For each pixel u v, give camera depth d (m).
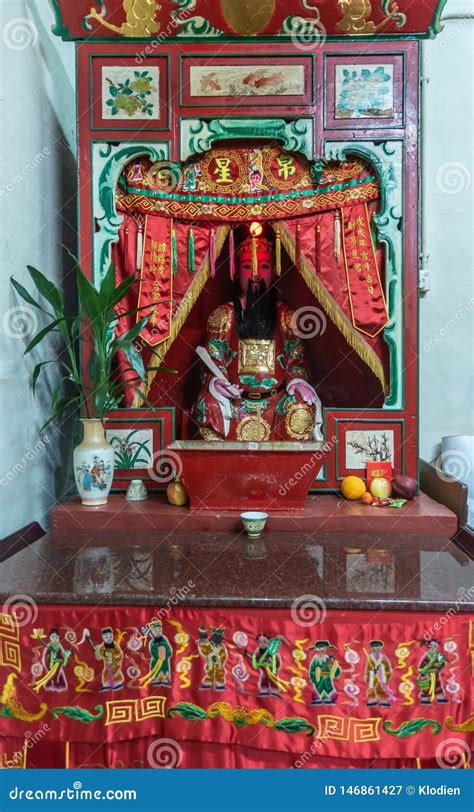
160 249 3.30
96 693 2.12
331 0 3.01
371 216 3.29
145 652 2.12
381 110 3.18
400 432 3.29
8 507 2.93
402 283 3.24
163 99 3.19
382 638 2.07
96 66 3.18
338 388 3.94
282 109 3.18
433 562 2.48
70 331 3.34
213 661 2.10
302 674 2.08
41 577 2.29
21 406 3.09
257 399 3.61
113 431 3.35
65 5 3.06
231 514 2.95
